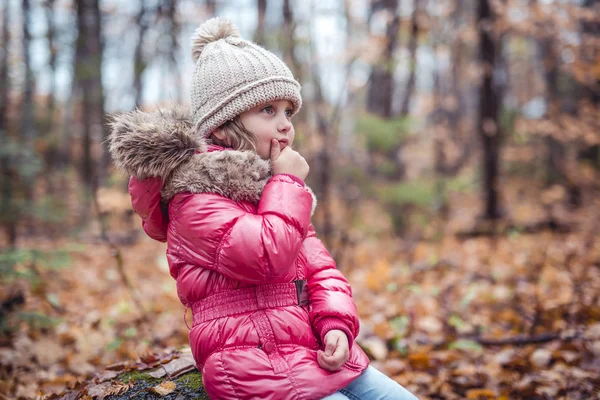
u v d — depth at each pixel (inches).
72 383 114.3
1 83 281.9
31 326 144.9
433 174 404.8
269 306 70.1
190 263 71.1
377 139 309.4
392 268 246.4
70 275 235.1
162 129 69.9
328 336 69.5
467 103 744.3
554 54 302.4
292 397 65.4
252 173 70.6
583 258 227.3
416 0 333.4
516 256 247.9
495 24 312.0
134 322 164.9
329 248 246.1
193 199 69.6
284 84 75.6
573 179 399.5
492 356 135.6
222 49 77.0
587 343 132.6
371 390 73.5
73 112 493.7
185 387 82.4
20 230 290.4
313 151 320.5
